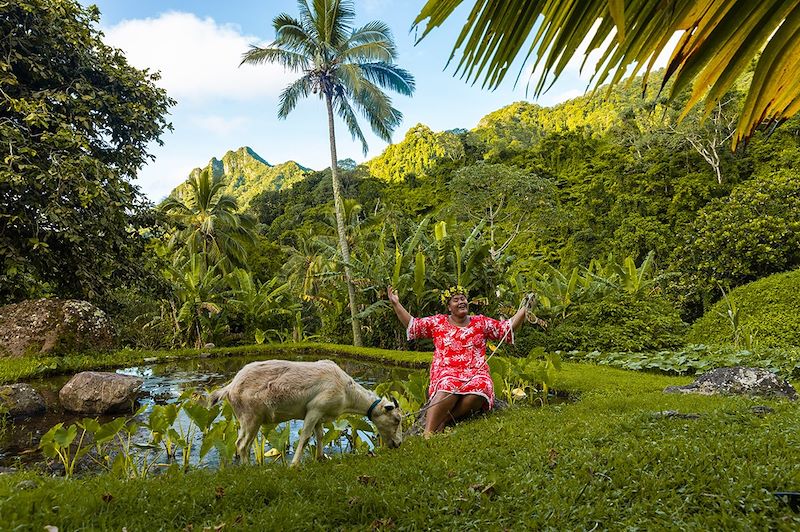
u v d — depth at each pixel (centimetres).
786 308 1112
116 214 1173
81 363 1097
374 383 948
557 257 3062
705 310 1458
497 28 140
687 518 234
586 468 298
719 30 125
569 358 1124
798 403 478
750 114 136
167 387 924
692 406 488
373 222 2697
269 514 248
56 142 1062
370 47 1764
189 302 1812
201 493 281
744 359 818
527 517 246
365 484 298
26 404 694
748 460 294
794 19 122
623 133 3894
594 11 129
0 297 1208
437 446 393
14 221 1059
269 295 2105
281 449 398
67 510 246
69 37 1148
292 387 387
